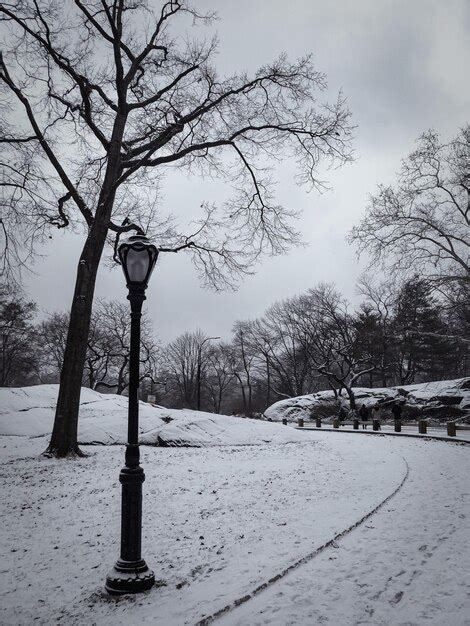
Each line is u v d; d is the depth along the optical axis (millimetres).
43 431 24062
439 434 25906
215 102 19391
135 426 5828
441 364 55375
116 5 18047
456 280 29172
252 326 70688
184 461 15633
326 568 5727
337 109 20062
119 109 18578
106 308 54094
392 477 11711
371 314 54719
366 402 44719
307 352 61156
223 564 6145
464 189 29828
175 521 8461
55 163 17328
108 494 10648
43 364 64250
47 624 4875
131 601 5207
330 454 17109
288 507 8953
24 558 6953
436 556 5996
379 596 4902
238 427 23781
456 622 4285
